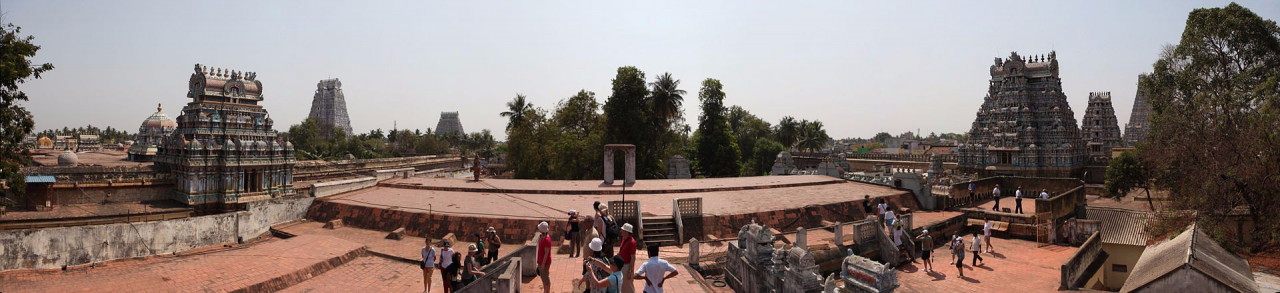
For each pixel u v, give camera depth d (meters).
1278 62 39.00
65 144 73.88
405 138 121.81
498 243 17.36
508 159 62.56
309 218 28.92
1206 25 41.34
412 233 24.89
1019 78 58.84
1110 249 26.81
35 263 19.06
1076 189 35.56
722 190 34.44
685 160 52.03
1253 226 25.98
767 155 86.75
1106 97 75.12
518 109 68.25
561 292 15.34
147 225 21.94
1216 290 14.68
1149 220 27.27
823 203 30.59
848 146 146.75
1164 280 15.56
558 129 59.28
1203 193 26.89
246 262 18.03
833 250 23.50
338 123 147.38
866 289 12.55
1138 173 45.44
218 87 30.88
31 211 25.97
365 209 27.47
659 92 55.84
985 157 59.28
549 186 35.06
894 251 24.77
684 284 16.36
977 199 38.81
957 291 21.44
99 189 28.41
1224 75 41.31
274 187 31.73
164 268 17.31
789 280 14.09
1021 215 32.12
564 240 22.23
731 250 18.89
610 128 55.19
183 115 31.20
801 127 99.81
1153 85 44.94
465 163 82.19
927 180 38.09
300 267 17.77
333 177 49.56
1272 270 21.22
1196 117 32.78
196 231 23.52
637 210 24.34
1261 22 39.41
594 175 54.12
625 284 11.84
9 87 18.94
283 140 32.97
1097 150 70.06
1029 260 25.92
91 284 15.68
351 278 17.98
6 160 19.55
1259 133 25.69
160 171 31.48
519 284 14.47
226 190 29.45
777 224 27.28
